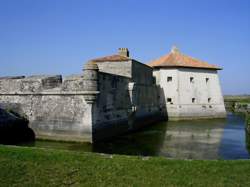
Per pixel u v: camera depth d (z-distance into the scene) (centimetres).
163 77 4300
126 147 2094
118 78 2638
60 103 2236
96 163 1098
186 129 3156
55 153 1212
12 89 2436
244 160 1181
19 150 1250
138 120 3167
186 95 4306
